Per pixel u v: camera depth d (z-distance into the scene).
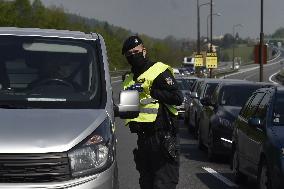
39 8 112.75
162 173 8.39
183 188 13.76
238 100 19.67
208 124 19.25
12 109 7.09
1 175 6.29
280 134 11.73
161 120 8.37
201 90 27.06
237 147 14.52
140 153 8.55
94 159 6.58
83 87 7.89
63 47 8.40
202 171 16.41
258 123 12.61
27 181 6.32
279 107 12.74
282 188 10.89
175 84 8.34
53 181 6.37
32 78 7.93
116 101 8.24
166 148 8.30
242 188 13.88
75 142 6.52
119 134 25.75
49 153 6.38
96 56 8.34
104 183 6.64
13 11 98.88
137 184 13.77
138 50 8.48
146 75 8.36
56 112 7.05
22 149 6.32
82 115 7.02
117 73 115.38
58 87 7.82
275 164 11.09
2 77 7.89
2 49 8.25
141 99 8.38
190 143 23.56
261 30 49.25
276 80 118.25
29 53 8.24
